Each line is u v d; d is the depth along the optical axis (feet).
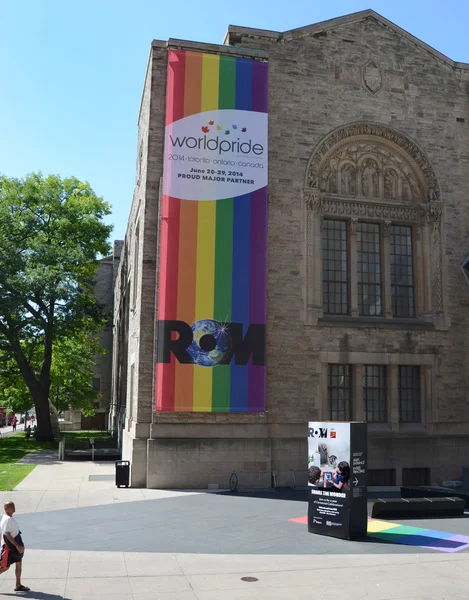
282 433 82.69
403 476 86.53
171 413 79.30
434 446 88.07
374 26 95.14
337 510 51.57
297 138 89.25
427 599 35.65
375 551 46.91
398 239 94.89
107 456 110.11
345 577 39.81
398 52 95.55
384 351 88.38
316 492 53.31
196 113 84.28
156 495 72.59
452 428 89.56
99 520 57.31
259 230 84.07
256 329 82.07
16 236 140.36
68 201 147.95
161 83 85.76
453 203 94.43
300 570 41.32
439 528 55.57
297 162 88.74
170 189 82.12
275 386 83.41
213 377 79.92
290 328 85.10
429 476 87.45
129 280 121.19
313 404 84.53
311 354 85.40
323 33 92.68
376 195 93.35
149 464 77.36
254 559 44.09
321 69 91.71
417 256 94.07
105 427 225.56
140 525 55.31
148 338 81.15
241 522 57.26
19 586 35.68
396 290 93.50
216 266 81.92
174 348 79.30
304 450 82.74
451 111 96.58
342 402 87.51
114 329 202.08
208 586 37.47
